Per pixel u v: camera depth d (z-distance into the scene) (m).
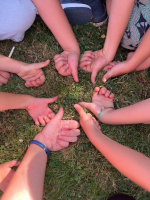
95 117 0.59
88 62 0.56
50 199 0.57
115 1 0.46
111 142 0.51
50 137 0.55
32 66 0.53
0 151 0.57
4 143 0.57
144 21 0.51
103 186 0.58
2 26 0.50
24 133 0.57
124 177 0.59
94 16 0.60
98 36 0.62
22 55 0.60
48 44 0.60
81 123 0.55
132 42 0.56
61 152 0.58
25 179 0.47
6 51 0.60
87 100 0.58
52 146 0.56
